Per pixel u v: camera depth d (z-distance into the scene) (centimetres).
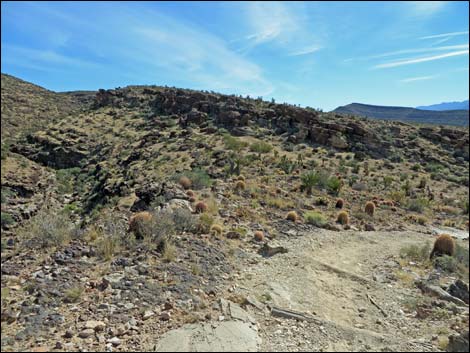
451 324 627
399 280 886
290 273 886
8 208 2872
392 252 1162
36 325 498
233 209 1448
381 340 559
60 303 564
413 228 1639
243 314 611
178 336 507
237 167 2495
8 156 4544
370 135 3950
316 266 953
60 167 4894
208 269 807
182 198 1445
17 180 3681
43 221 895
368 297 771
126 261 740
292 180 2331
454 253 1078
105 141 5244
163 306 595
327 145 3797
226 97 5744
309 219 1480
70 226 932
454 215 2044
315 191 2130
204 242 984
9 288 592
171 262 790
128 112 6712
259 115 4631
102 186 3278
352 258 1071
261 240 1141
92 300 584
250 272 860
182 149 3625
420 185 2723
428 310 687
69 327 506
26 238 924
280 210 1580
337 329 589
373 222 1652
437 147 4238
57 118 7412
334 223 1516
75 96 10525
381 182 2688
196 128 4619
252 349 498
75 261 717
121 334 504
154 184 1697
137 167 3428
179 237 976
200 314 591
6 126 6469
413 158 3806
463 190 2805
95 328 507
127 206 1944
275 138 3966
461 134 4516
